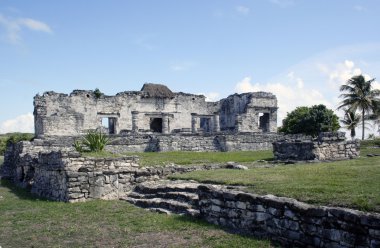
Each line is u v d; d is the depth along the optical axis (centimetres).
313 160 1920
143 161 1948
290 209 784
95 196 1507
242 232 889
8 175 2655
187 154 2653
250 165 1881
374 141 3284
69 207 1354
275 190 986
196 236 894
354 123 5100
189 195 1220
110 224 1073
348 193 865
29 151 2508
